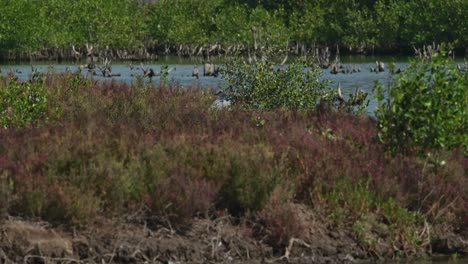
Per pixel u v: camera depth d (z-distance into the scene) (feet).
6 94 213.66
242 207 163.73
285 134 196.44
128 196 158.40
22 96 213.87
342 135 199.00
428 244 166.09
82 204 152.46
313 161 175.94
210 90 270.67
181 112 223.30
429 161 184.55
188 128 200.03
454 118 190.39
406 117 191.21
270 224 159.94
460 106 191.72
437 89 192.13
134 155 170.40
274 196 162.81
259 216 161.79
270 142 188.34
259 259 156.25
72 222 151.74
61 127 192.65
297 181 170.30
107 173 158.92
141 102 232.94
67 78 260.21
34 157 164.55
